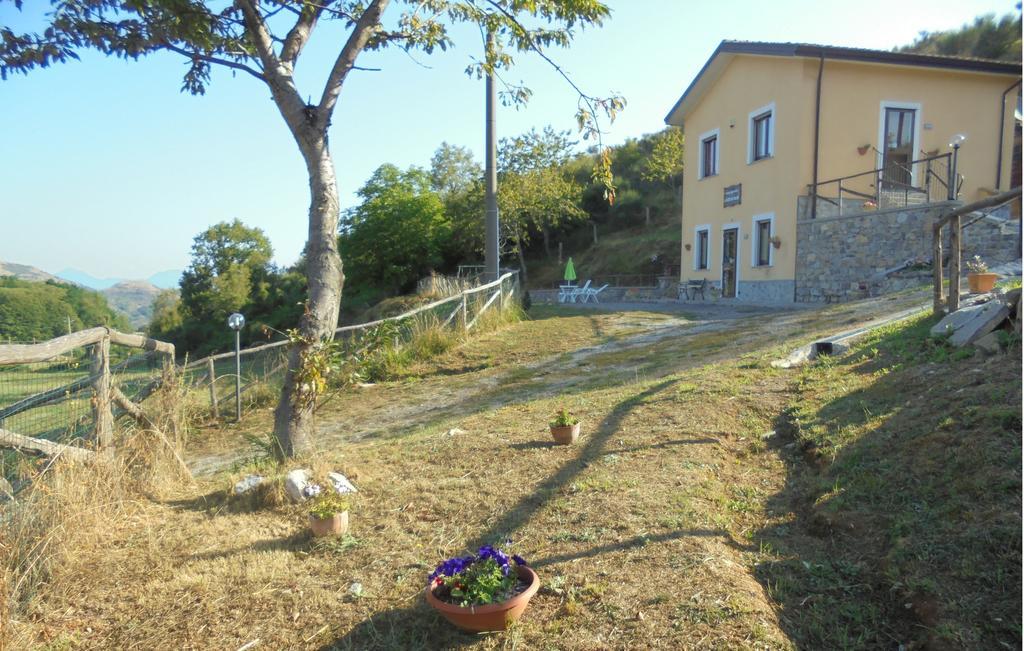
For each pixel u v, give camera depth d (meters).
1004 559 2.91
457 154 60.66
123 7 5.42
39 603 3.46
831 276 16.69
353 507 4.54
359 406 9.77
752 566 3.38
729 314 15.55
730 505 4.11
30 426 4.82
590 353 11.51
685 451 4.93
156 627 3.26
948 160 16.30
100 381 5.23
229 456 7.72
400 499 4.60
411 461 5.43
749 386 6.54
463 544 3.83
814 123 17.34
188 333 46.09
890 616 2.88
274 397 10.91
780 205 18.30
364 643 3.01
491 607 2.86
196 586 3.60
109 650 3.10
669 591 3.07
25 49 5.21
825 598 3.05
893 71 17.69
